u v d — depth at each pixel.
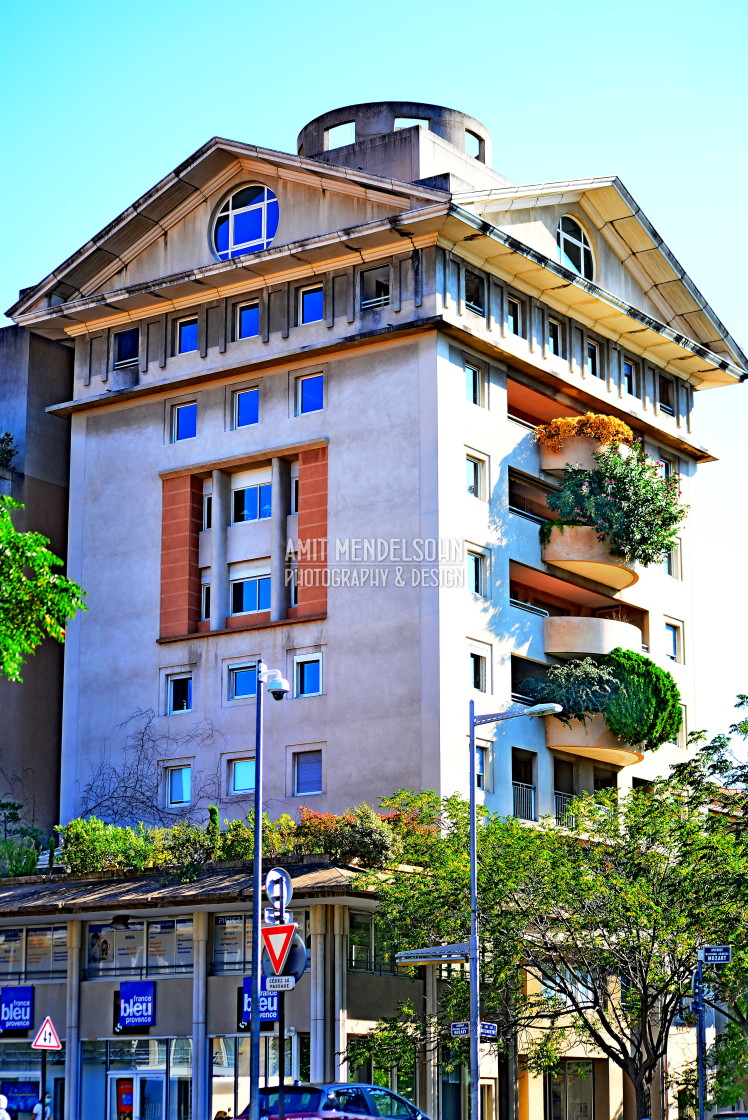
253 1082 29.80
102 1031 42.69
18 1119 43.53
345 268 51.69
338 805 48.78
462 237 50.25
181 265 55.50
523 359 52.75
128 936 43.09
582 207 56.16
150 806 52.25
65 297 57.66
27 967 44.50
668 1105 51.66
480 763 49.09
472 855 35.69
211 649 52.44
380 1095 31.61
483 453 51.25
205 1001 41.09
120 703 53.94
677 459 61.69
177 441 54.88
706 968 37.12
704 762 41.47
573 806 40.78
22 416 57.88
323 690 49.97
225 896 39.34
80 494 56.69
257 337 53.28
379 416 50.56
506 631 50.94
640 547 53.72
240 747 51.09
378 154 53.28
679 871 38.50
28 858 48.22
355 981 40.25
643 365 59.44
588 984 39.31
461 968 40.91
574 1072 49.47
